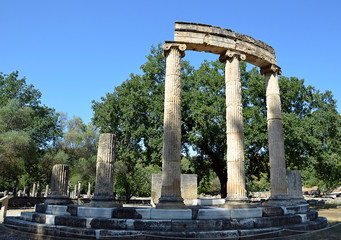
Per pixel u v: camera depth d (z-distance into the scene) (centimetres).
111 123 3039
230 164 1409
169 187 1248
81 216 1138
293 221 1293
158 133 2730
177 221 1055
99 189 1275
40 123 3897
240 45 1590
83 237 1012
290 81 2875
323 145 2878
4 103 3841
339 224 1466
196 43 1466
